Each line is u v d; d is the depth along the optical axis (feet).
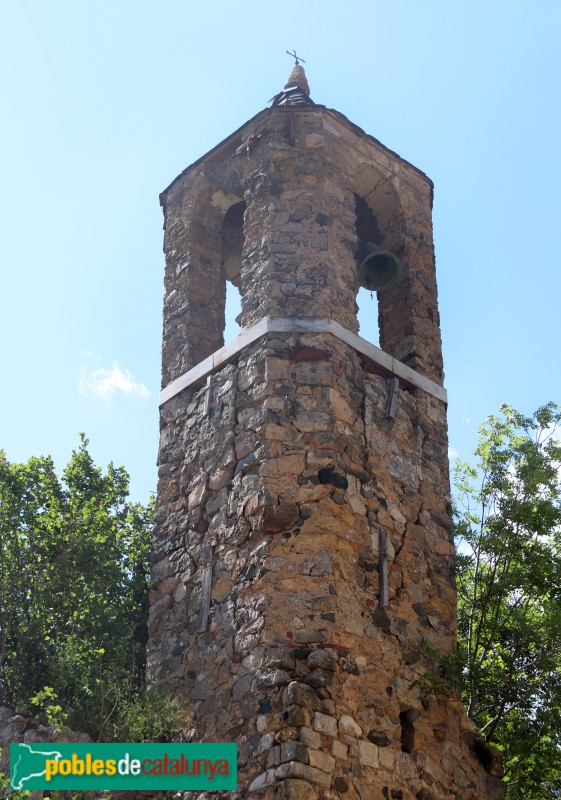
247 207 59.00
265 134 60.18
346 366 54.24
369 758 45.83
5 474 65.41
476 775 49.75
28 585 61.62
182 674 50.34
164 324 61.52
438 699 50.21
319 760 44.14
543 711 53.83
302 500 50.08
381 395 55.52
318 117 60.39
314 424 51.83
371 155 62.28
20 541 63.05
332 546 49.03
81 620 61.67
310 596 47.96
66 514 65.05
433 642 51.42
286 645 46.91
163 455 57.26
